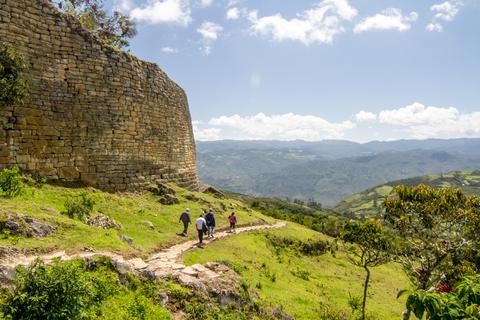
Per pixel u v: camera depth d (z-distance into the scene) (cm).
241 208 3734
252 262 2147
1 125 1916
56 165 2177
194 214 2598
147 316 980
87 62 2408
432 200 1831
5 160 1917
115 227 1819
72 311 801
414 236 1853
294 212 10231
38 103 2105
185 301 1131
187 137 3588
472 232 1712
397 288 2902
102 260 1090
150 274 1159
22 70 1881
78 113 2327
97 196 2188
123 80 2662
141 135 2802
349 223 2095
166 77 3234
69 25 2327
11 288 854
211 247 2070
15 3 2036
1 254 989
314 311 1645
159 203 2619
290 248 3033
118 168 2566
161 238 1939
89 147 2373
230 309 1220
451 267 1759
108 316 911
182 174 3372
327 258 3269
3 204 1385
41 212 1434
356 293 2378
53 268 855
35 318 766
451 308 409
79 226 1385
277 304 1529
